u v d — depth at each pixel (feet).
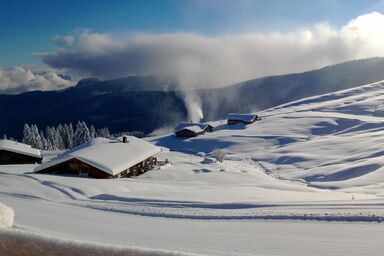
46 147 343.05
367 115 399.85
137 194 93.50
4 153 191.72
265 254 37.86
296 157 236.43
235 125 392.06
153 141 353.92
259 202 67.67
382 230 44.24
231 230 48.03
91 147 163.32
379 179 146.41
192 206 68.59
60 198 86.58
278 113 473.26
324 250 38.58
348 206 56.85
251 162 249.34
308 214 52.54
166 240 43.98
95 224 53.62
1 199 78.59
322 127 347.77
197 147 319.68
